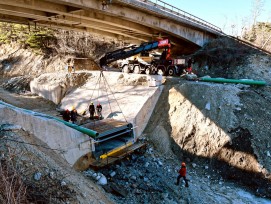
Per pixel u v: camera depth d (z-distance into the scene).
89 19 21.78
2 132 9.16
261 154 13.69
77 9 19.06
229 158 14.32
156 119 19.00
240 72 23.66
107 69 27.75
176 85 19.84
